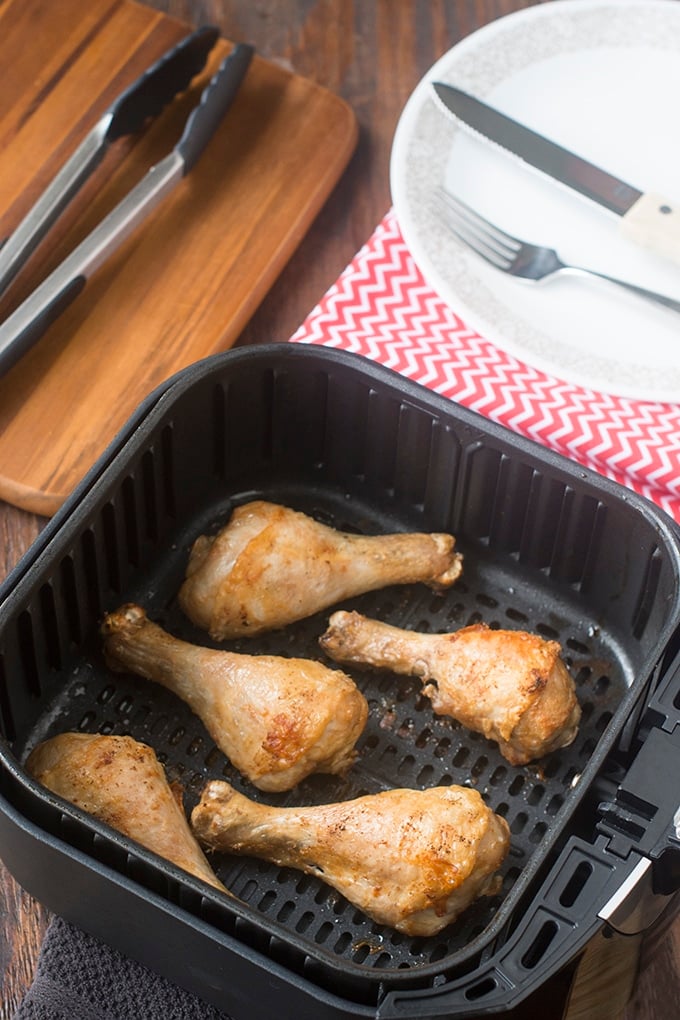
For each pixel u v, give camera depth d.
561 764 0.86
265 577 0.86
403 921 0.80
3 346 0.94
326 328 0.97
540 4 1.12
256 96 1.05
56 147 1.04
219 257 1.00
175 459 0.89
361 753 0.86
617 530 0.86
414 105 1.00
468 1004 0.72
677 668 0.78
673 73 1.03
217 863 0.83
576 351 0.96
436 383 0.95
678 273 1.00
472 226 0.98
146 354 0.98
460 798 0.81
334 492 0.94
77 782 0.81
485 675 0.84
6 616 0.80
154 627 0.86
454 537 0.92
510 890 0.79
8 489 0.94
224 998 0.80
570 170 1.00
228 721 0.84
